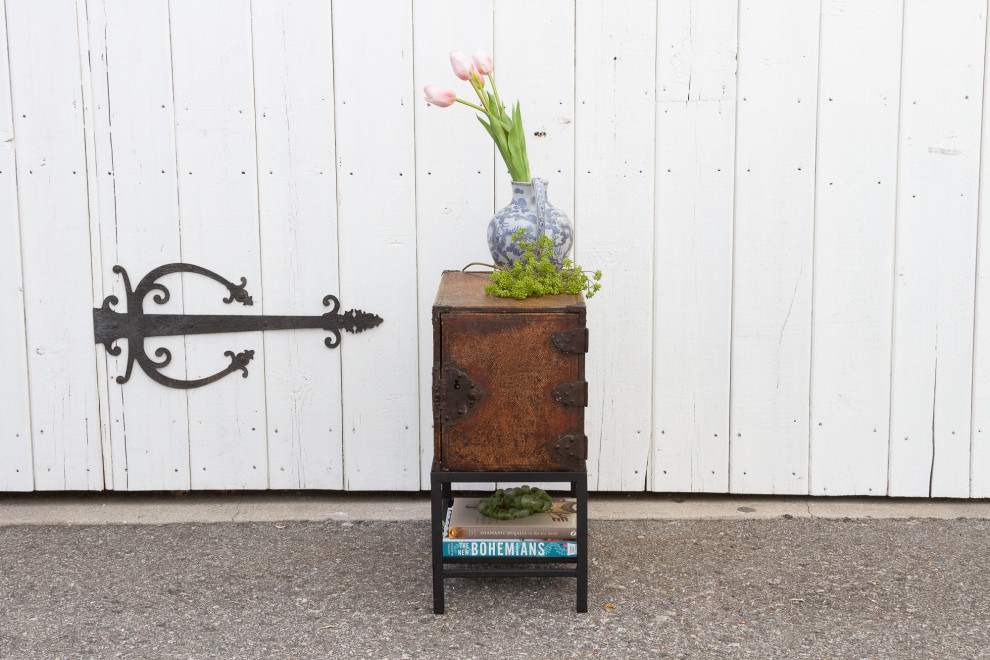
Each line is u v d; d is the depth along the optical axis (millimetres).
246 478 2943
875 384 2834
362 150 2799
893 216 2766
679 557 2520
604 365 2863
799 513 2816
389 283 2852
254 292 2857
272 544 2629
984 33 2686
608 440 2896
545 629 2145
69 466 2928
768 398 2855
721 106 2748
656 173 2785
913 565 2457
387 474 2939
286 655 2037
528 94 2768
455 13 2742
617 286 2826
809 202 2771
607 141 2777
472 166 2801
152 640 2102
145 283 2852
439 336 2156
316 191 2816
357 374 2893
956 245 2766
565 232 2330
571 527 2256
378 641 2096
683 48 2734
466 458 2197
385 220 2826
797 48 2721
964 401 2824
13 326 2861
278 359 2889
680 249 2809
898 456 2859
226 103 2783
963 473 2855
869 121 2734
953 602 2254
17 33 2748
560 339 2152
